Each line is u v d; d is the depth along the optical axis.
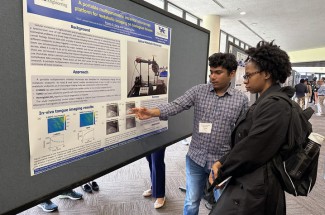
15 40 0.78
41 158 0.89
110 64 1.14
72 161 1.01
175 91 1.72
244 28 7.27
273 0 4.75
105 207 2.26
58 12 0.89
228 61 1.41
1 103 0.76
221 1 4.92
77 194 2.38
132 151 1.37
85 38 1.00
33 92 0.84
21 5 0.78
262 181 1.00
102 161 1.17
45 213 2.14
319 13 5.56
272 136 0.98
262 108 1.02
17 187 0.83
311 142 1.03
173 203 2.36
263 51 1.09
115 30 1.15
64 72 0.93
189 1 4.98
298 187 1.04
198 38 1.92
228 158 1.05
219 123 1.48
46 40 0.86
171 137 1.76
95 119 1.10
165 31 1.51
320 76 12.08
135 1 1.24
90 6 1.01
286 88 1.11
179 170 3.19
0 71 0.75
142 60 1.35
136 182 2.79
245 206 1.00
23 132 0.83
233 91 1.51
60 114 0.94
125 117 1.28
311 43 10.27
